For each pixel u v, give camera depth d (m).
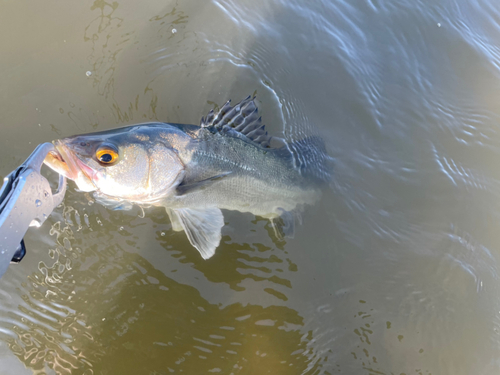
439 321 0.47
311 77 0.61
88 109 0.53
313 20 0.66
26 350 0.42
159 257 0.47
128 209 0.48
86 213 0.47
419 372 0.45
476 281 0.50
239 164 0.47
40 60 0.55
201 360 0.43
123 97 0.55
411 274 0.50
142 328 0.44
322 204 0.52
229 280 0.47
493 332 0.47
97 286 0.45
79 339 0.43
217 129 0.47
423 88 0.63
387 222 0.53
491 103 0.64
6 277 0.45
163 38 0.60
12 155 0.49
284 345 0.45
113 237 0.47
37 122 0.51
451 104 0.63
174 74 0.57
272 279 0.48
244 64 0.60
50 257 0.46
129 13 0.61
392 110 0.61
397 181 0.56
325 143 0.56
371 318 0.47
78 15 0.59
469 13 0.74
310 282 0.48
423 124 0.60
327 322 0.46
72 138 0.41
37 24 0.57
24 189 0.32
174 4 0.63
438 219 0.54
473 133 0.61
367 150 0.57
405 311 0.47
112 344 0.43
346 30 0.67
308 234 0.50
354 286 0.48
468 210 0.55
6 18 0.57
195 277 0.47
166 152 0.44
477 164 0.58
